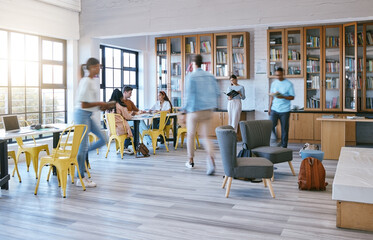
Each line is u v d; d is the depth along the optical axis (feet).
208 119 20.03
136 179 18.90
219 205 14.51
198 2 25.98
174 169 21.30
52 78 28.37
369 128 31.17
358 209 11.76
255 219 12.87
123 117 25.09
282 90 23.90
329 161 23.49
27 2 24.94
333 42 30.81
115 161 23.81
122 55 36.04
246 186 17.39
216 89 20.20
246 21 24.70
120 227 12.19
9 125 17.90
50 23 26.91
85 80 16.81
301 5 23.27
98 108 17.49
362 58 29.63
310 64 31.53
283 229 11.91
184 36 35.88
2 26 23.34
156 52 37.11
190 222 12.62
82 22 29.71
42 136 27.43
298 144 31.09
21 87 25.68
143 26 27.76
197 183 18.03
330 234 11.48
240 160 16.02
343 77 30.09
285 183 17.85
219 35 34.50
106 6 28.86
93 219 12.98
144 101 38.78
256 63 33.40
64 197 15.74
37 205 14.65
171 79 36.86
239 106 30.71
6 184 16.98
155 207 14.30
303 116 31.42
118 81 35.73
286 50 31.94
